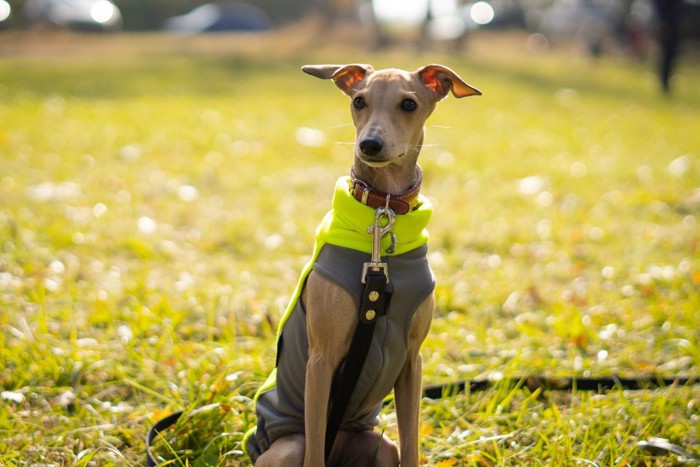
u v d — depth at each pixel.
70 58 22.00
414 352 3.26
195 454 3.72
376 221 3.09
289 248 6.87
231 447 3.75
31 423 3.88
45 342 4.64
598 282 6.23
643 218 8.01
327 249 3.15
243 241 7.05
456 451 3.72
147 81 17.78
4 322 4.92
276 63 21.73
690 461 3.63
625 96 18.72
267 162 10.23
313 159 10.59
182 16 45.44
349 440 3.50
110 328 4.98
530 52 31.31
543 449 3.77
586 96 18.39
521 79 20.81
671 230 7.51
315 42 28.59
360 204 3.12
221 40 29.70
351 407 3.29
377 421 3.63
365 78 3.40
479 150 11.43
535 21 43.09
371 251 3.11
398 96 3.23
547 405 4.28
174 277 6.04
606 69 24.67
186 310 5.34
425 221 3.19
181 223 7.46
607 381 4.39
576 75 22.53
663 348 5.00
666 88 19.64
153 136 11.48
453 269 6.54
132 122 12.55
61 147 10.33
